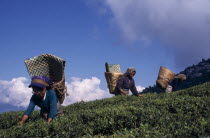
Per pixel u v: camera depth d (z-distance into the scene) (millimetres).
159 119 7281
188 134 6160
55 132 6285
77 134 6609
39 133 6078
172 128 6551
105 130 7242
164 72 14477
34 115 10156
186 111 8461
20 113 11484
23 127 6227
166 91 13969
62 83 7332
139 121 7344
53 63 7363
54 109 6930
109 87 14945
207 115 8047
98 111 7723
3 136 5855
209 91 11453
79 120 7383
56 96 7113
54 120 6746
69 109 12047
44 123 6477
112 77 14734
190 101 8969
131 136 5801
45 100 6926
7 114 11406
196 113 8266
